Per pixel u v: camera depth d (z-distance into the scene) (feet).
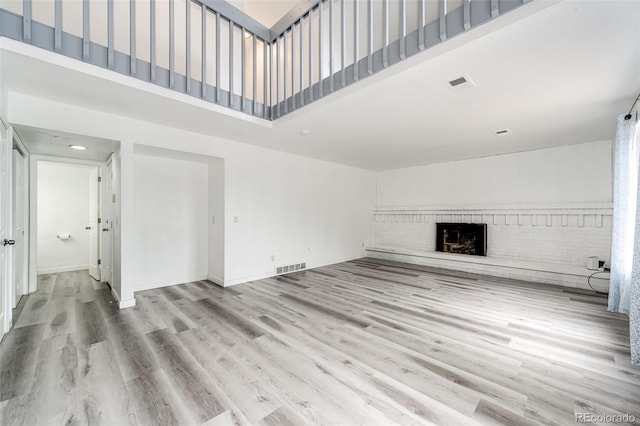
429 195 20.77
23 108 8.66
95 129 10.02
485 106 9.73
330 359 7.09
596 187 14.46
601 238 14.17
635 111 9.42
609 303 10.43
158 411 5.25
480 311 10.46
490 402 5.51
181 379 6.24
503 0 5.57
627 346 7.72
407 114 10.47
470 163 18.76
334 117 10.75
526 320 9.58
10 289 8.80
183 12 13.89
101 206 14.76
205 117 10.68
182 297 12.13
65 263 17.43
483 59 6.84
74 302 11.42
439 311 10.47
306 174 18.17
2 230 8.16
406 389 5.91
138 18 12.79
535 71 7.38
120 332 8.62
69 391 5.81
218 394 5.74
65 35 7.08
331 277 15.90
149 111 10.05
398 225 22.31
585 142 14.62
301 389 5.91
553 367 6.73
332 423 4.97
